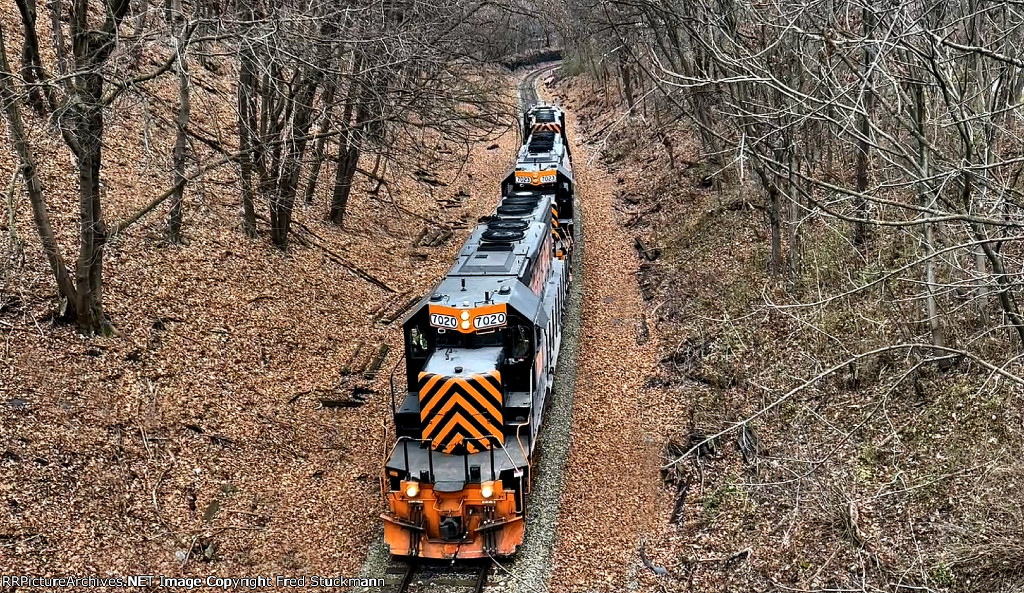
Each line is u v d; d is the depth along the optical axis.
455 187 36.88
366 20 19.06
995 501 11.00
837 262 18.69
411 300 23.39
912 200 17.45
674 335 21.05
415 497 12.16
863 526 11.74
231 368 16.81
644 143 40.97
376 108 20.44
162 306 17.44
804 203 19.86
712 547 12.57
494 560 12.08
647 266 27.00
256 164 20.20
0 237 16.50
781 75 14.94
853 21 10.96
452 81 26.80
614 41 35.31
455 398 12.41
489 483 11.96
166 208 21.23
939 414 13.37
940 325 13.99
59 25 16.53
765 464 13.88
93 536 11.35
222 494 13.25
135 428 13.74
